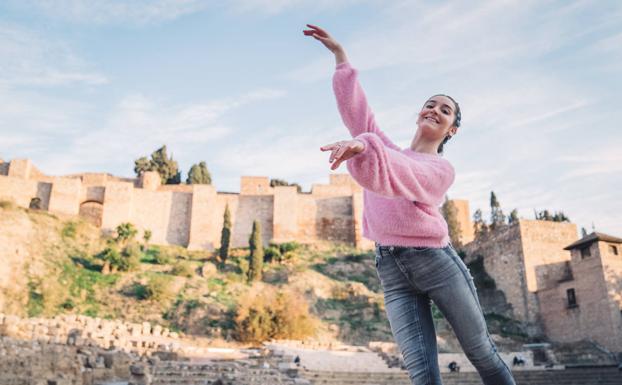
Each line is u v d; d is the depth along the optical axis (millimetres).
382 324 55469
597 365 41906
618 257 48719
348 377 36344
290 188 83438
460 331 3574
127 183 78312
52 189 74312
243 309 48219
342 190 86688
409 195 3154
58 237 66000
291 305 49531
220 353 37906
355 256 74688
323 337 50188
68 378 23359
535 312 55438
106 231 74938
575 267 50438
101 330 36281
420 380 3434
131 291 55062
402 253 3512
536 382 37125
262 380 30203
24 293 50469
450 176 3352
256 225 66875
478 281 63469
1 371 21031
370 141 2865
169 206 80625
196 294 55188
